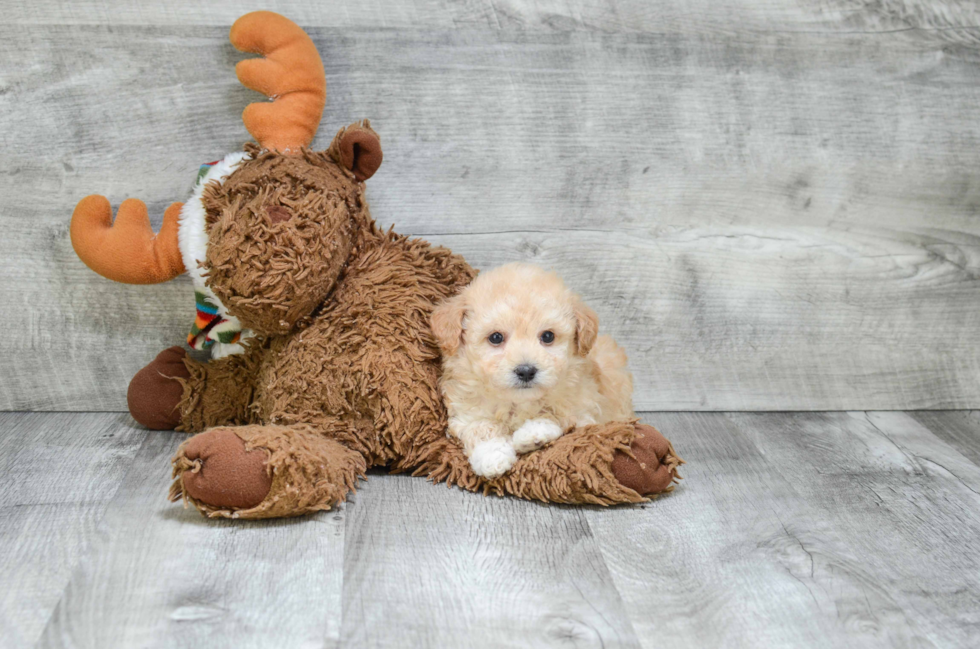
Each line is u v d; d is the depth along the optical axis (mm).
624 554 1380
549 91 2002
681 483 1710
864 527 1530
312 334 1655
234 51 1917
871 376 2254
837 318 2209
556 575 1300
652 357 2176
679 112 2049
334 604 1188
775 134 2088
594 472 1507
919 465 1873
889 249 2189
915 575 1350
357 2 1919
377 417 1636
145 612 1155
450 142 1999
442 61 1961
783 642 1144
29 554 1310
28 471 1657
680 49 2023
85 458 1737
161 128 1936
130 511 1475
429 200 2023
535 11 1968
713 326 2174
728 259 2141
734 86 2053
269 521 1448
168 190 1970
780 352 2211
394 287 1684
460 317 1589
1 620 1129
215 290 1610
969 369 2287
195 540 1367
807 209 2143
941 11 2076
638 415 2178
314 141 1956
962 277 2225
